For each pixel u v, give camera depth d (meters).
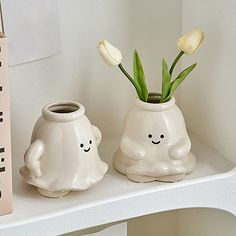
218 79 0.87
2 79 0.70
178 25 0.95
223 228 0.93
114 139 0.97
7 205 0.76
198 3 0.89
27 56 0.86
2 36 0.71
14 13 0.83
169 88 0.84
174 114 0.83
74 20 0.89
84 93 0.93
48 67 0.89
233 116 0.85
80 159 0.78
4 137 0.73
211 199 0.85
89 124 0.80
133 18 0.92
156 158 0.83
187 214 1.04
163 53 0.96
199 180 0.83
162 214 1.07
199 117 0.94
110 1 0.90
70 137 0.77
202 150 0.92
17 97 0.88
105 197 0.80
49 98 0.90
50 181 0.78
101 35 0.91
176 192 0.83
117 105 0.96
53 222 0.76
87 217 0.78
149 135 0.82
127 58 0.94
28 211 0.77
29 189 0.82
